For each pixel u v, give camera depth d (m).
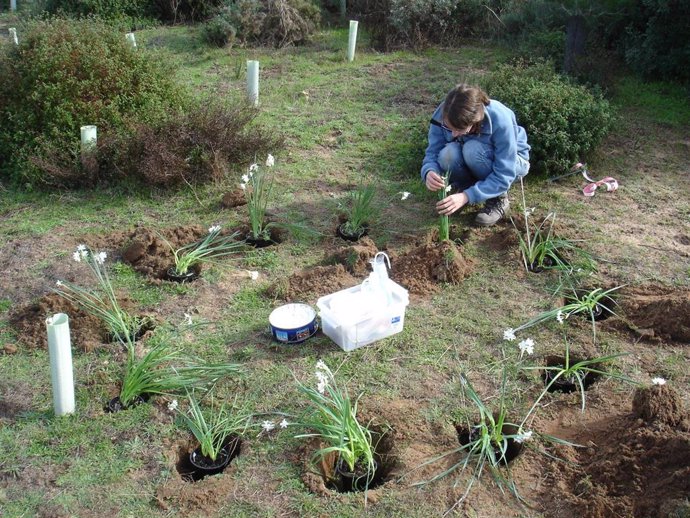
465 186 5.22
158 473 3.16
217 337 4.01
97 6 11.30
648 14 8.17
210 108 6.22
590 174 5.92
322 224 5.18
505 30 9.97
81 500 3.03
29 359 3.87
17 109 6.22
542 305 4.23
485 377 3.68
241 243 4.89
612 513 2.85
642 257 4.68
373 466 3.16
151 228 5.11
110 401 3.58
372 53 9.77
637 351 3.84
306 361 3.80
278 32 10.12
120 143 5.79
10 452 3.27
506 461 3.16
